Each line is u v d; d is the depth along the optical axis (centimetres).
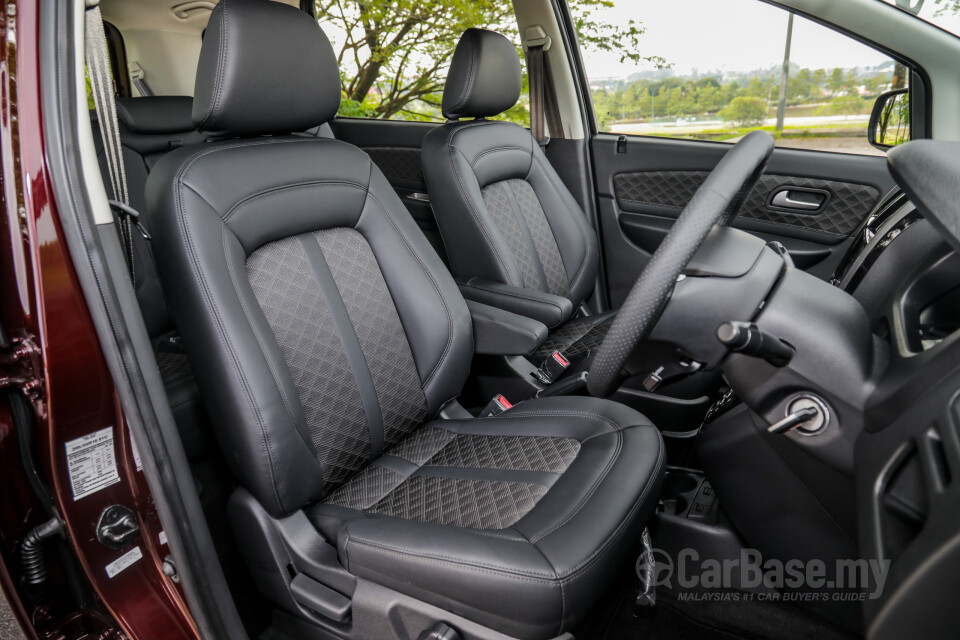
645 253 240
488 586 97
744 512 124
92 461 96
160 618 105
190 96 230
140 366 95
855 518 105
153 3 214
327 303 134
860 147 197
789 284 103
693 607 143
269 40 123
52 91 84
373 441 139
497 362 184
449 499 124
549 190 227
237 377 111
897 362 94
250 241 122
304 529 123
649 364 112
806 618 135
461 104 200
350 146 149
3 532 93
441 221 202
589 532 104
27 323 88
